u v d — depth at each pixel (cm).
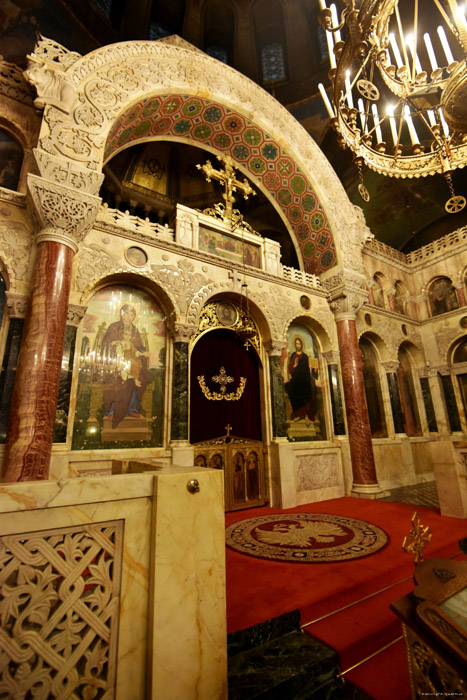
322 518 606
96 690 134
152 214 1408
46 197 497
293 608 286
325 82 1340
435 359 1188
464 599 149
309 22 1380
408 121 552
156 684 140
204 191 1462
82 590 138
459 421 1111
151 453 609
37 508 135
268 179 1012
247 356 841
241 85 866
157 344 678
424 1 1123
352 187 1332
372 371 1087
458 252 1173
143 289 680
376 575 349
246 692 206
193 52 784
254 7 1445
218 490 185
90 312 612
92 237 606
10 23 921
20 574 128
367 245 1170
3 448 461
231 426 769
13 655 120
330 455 855
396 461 999
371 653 258
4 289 518
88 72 610
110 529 152
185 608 158
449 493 577
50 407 448
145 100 707
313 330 954
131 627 146
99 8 1132
